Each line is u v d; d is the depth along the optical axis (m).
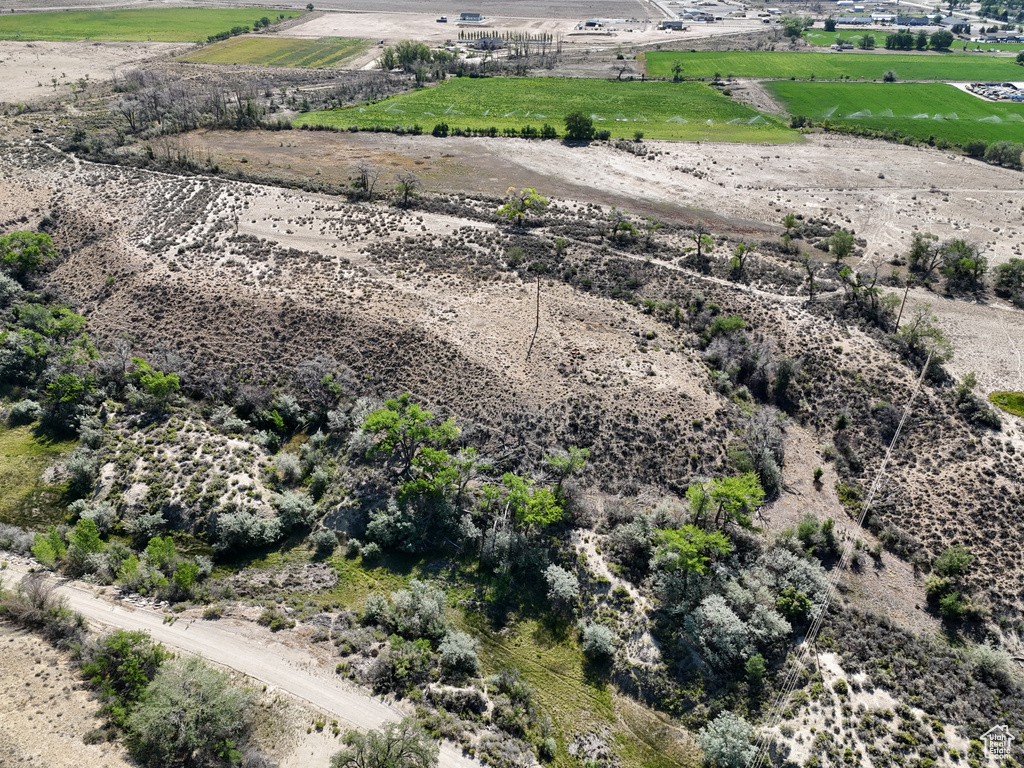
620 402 64.88
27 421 64.06
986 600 49.62
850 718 41.12
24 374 67.81
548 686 44.16
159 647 40.44
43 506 55.53
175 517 53.62
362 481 57.50
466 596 49.72
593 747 40.81
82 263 84.69
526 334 73.69
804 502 58.41
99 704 37.47
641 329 76.25
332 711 39.69
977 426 65.06
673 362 71.44
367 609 46.78
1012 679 43.94
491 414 63.09
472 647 44.97
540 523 51.25
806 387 69.69
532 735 40.81
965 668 44.78
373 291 79.75
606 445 61.06
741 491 50.22
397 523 53.28
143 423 61.78
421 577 50.97
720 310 79.81
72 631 42.12
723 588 48.25
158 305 76.75
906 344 75.31
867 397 68.38
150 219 93.94
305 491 57.75
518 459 59.28
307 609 47.41
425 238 94.50
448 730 39.16
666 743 41.16
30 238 83.62
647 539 51.59
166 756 34.81
